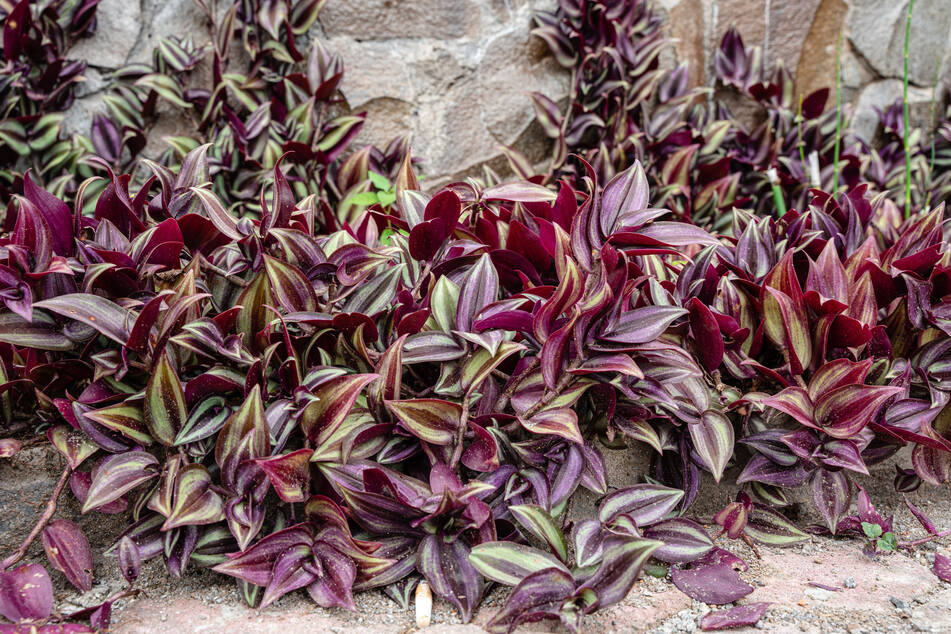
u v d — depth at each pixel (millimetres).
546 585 1515
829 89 3627
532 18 3396
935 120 3902
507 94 3396
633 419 1830
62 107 2982
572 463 1756
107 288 1737
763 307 1946
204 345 1648
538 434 1797
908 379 2025
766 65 3717
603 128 3465
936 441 1866
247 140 2994
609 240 1626
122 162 3059
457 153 3354
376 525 1686
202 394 1681
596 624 1556
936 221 2186
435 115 3316
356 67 3252
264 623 1561
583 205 1639
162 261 1755
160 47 2998
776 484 1878
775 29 3689
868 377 2064
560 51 3402
